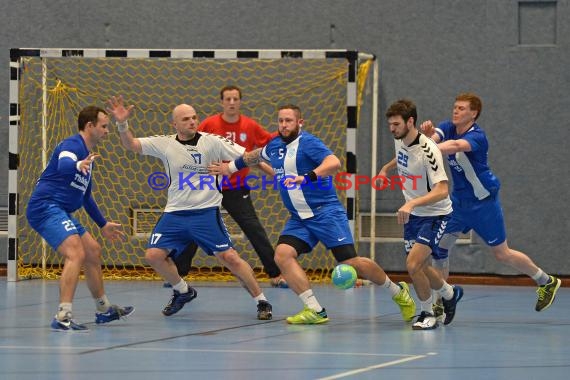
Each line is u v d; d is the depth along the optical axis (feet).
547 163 56.59
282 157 38.88
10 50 56.29
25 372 27.94
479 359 30.55
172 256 42.01
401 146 36.96
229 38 59.72
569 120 56.39
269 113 59.47
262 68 59.47
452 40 57.57
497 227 41.14
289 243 39.32
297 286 39.50
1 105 61.00
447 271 42.01
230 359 30.35
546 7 56.54
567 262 56.49
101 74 60.44
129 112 39.99
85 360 30.12
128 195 60.39
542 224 56.70
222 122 51.65
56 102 60.23
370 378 26.94
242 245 60.13
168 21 60.13
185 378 26.91
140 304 46.57
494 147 57.11
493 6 56.95
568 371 28.35
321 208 38.83
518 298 49.70
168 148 40.73
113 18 60.54
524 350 32.60
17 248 57.21
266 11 59.47
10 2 61.11
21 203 60.54
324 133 59.11
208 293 51.57
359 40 58.59
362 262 38.96
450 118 57.72
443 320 39.52
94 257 38.58
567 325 39.42
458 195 40.75
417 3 57.93
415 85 58.13
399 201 58.49
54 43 60.85
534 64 56.59
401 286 40.06
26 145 60.44
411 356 31.07
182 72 59.98
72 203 37.76
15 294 50.06
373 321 40.50
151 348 32.78
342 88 58.75
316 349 32.60
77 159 36.94
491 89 57.11
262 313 41.01
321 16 59.00
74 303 46.42
